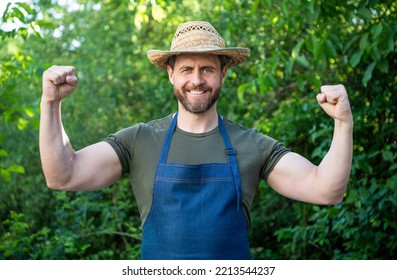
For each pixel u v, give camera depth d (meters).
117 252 6.93
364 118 5.45
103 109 8.16
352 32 5.37
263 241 7.20
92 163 2.79
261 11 5.86
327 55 4.64
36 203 7.70
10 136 7.79
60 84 2.54
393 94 5.27
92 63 8.21
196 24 2.96
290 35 5.54
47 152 2.61
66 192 7.46
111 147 2.88
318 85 5.05
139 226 7.22
